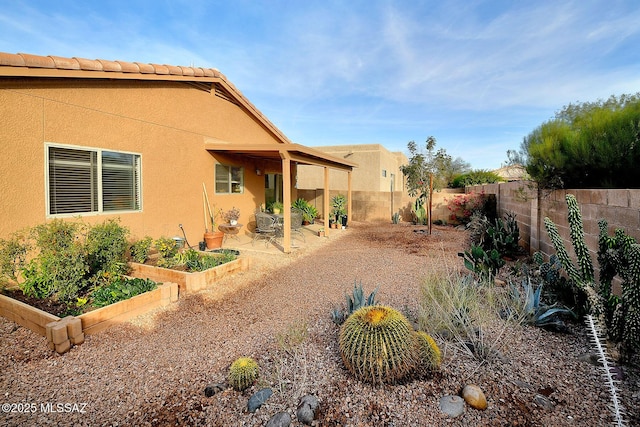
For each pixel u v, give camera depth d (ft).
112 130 19.66
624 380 8.67
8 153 14.84
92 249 14.17
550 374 9.18
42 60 15.26
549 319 11.88
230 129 31.22
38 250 15.60
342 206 46.52
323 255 25.61
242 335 12.19
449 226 42.80
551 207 18.83
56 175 16.83
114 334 12.21
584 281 11.35
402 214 48.75
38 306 12.82
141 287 15.07
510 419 7.58
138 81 21.34
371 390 8.64
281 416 7.65
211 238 26.50
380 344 8.54
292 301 15.65
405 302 15.05
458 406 7.85
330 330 12.30
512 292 13.92
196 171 26.86
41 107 16.02
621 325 9.13
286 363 9.93
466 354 10.12
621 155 13.30
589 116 16.40
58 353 10.69
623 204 11.84
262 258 24.34
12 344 11.11
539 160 18.47
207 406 8.29
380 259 24.20
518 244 26.27
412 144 42.52
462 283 14.21
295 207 41.11
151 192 22.57
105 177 19.38
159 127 23.11
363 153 53.78
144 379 9.48
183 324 13.19
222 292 16.92
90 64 17.39
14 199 15.10
